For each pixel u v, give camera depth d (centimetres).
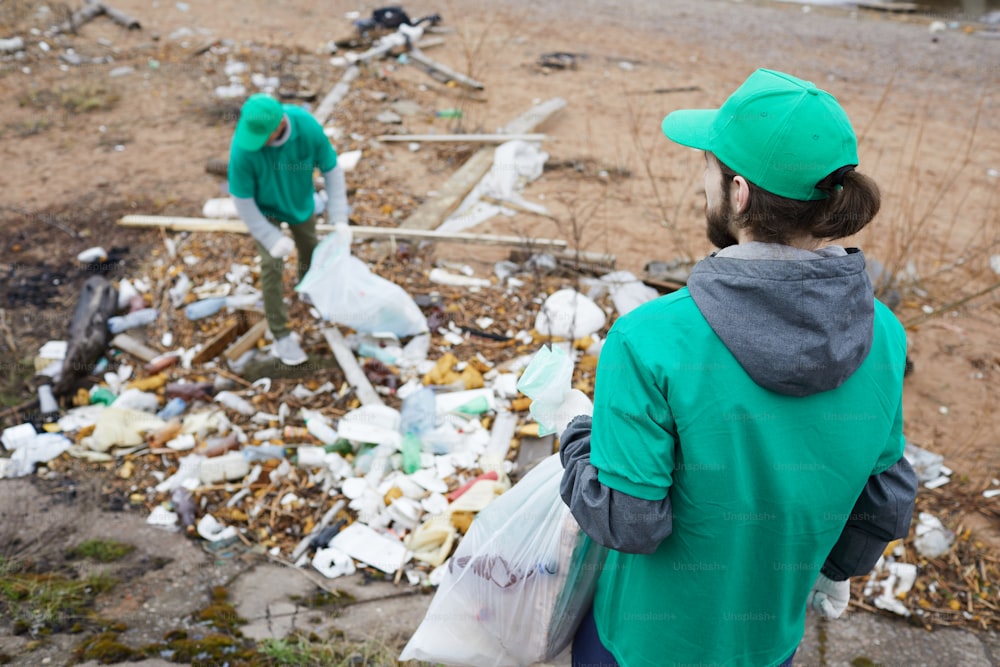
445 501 360
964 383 455
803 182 121
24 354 468
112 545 338
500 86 869
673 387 124
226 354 454
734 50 1016
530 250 546
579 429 151
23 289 518
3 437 402
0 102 762
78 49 892
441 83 856
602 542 135
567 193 648
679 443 130
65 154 682
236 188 400
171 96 793
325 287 432
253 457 383
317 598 314
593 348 458
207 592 316
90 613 297
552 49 991
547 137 741
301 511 361
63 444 399
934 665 286
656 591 146
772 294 121
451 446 389
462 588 187
